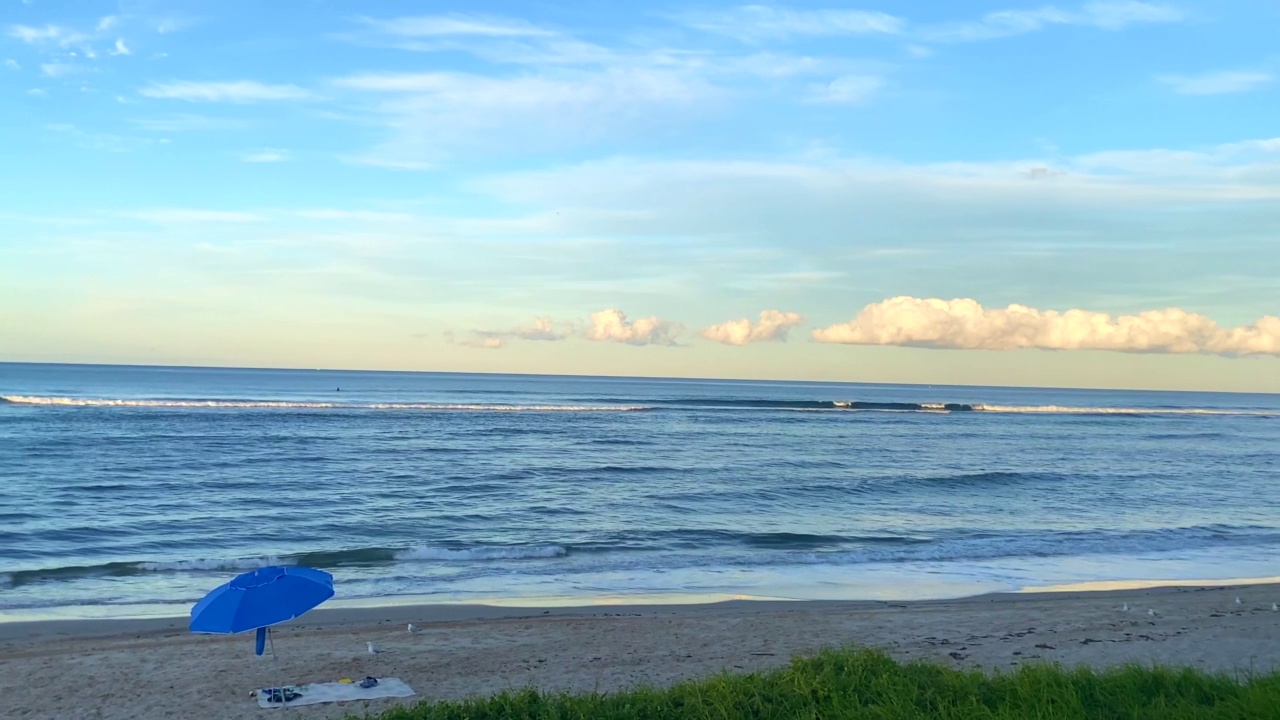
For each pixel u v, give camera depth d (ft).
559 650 39.14
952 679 27.73
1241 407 483.92
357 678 34.83
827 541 73.36
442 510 86.74
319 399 289.74
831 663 29.78
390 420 202.69
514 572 59.93
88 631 43.16
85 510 82.38
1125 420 296.51
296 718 30.17
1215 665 35.45
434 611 47.98
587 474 117.19
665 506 92.43
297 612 27.25
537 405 290.97
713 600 52.16
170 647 39.55
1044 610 47.83
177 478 103.40
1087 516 90.22
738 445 166.91
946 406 343.05
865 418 263.70
